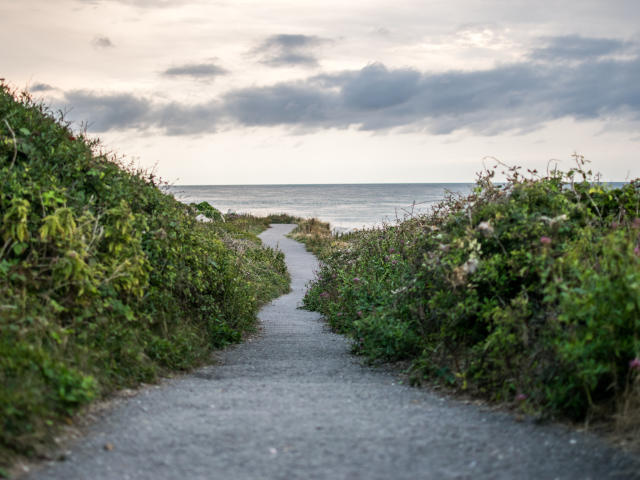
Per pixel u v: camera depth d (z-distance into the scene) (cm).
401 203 12325
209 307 784
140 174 773
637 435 312
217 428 344
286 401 423
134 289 550
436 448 308
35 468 277
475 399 427
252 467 281
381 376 553
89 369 415
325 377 550
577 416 356
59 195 532
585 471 276
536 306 455
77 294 480
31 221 492
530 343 420
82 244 489
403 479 266
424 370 515
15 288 439
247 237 3447
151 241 647
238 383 504
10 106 655
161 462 288
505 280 487
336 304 1078
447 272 519
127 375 461
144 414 374
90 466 282
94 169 609
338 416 375
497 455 298
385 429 344
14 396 313
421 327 591
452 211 666
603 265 390
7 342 367
